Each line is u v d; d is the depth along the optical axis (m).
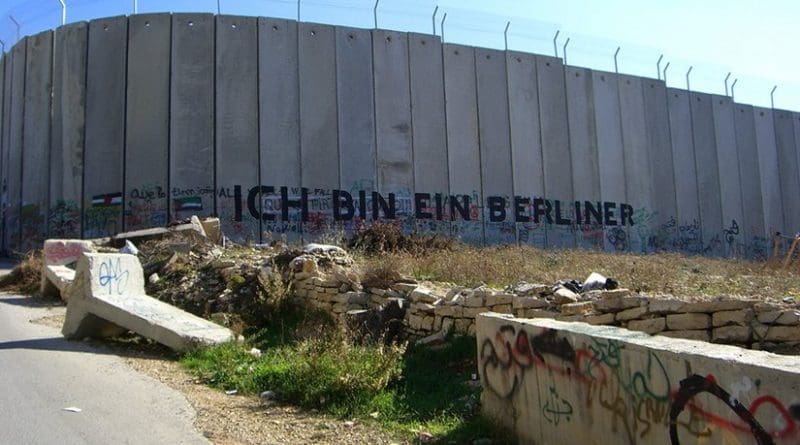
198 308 12.92
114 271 11.25
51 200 30.22
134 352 9.87
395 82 32.88
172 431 5.97
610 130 37.69
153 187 29.14
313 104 31.31
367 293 11.27
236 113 30.11
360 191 31.34
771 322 6.45
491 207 33.75
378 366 7.48
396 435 6.15
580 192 36.25
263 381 7.99
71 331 10.69
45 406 6.49
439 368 8.26
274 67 30.95
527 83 35.84
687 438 3.92
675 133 39.81
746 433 3.53
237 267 14.09
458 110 33.97
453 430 6.15
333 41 32.16
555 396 5.21
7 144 34.22
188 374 8.51
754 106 43.72
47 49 31.80
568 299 8.10
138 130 29.59
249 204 29.55
